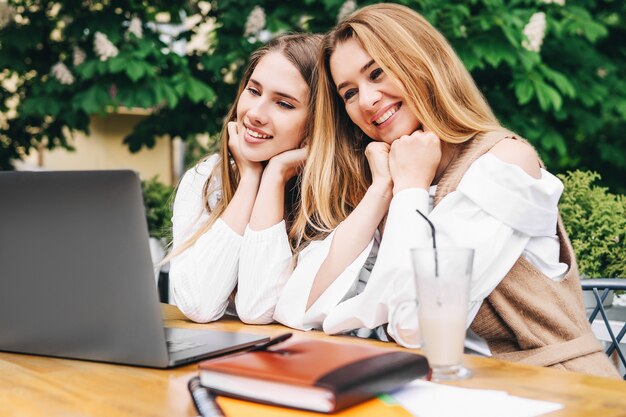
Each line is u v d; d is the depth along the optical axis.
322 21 4.19
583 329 1.61
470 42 3.98
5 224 1.27
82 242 1.20
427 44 1.80
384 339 1.72
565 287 1.64
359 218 1.72
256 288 1.76
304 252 1.78
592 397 1.02
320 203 1.89
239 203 1.87
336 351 1.05
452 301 1.12
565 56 4.58
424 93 1.78
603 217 2.36
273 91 1.91
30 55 4.63
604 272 2.37
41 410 0.99
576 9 4.47
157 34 4.49
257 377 0.97
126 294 1.19
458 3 4.15
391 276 1.52
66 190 1.19
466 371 1.15
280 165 1.88
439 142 1.69
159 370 1.19
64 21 4.43
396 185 1.67
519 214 1.55
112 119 6.78
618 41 5.11
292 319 1.69
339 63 1.83
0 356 1.31
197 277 1.77
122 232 1.17
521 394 1.04
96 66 4.07
